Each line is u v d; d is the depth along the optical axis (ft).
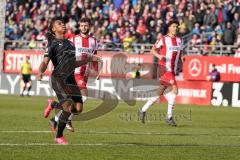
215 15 244.63
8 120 135.23
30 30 280.92
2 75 265.13
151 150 86.79
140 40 252.42
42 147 87.15
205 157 81.10
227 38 237.66
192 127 129.80
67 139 99.30
